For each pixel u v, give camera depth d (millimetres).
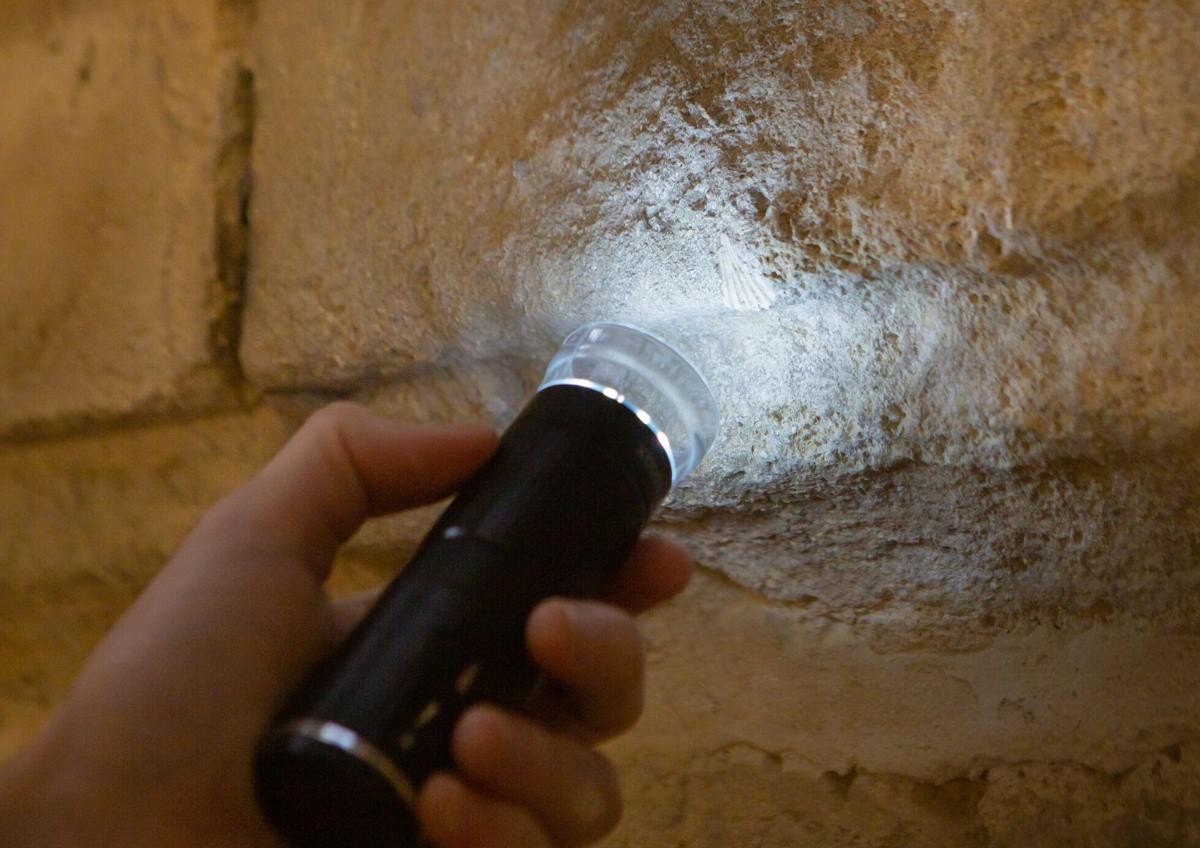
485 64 427
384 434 353
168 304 500
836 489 387
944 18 355
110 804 303
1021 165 343
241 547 334
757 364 386
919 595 401
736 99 377
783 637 428
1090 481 357
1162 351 336
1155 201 330
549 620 301
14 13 582
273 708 325
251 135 498
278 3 494
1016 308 352
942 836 407
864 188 360
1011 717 401
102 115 535
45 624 567
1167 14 331
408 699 290
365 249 449
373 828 286
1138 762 387
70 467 542
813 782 425
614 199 394
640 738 449
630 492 325
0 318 541
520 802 298
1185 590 365
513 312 416
